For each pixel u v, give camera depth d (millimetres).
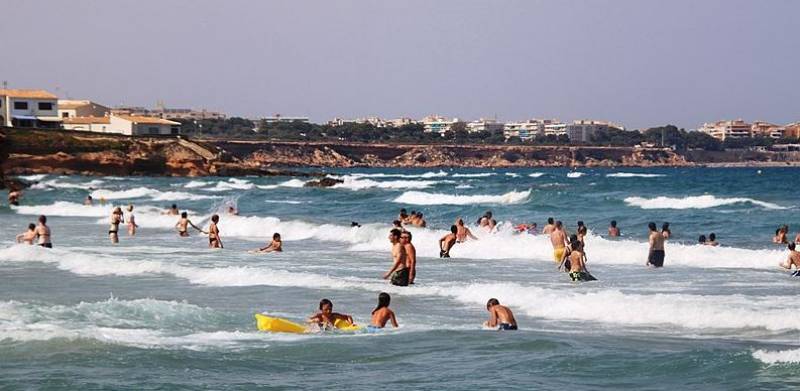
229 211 143875
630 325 53750
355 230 113375
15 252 87562
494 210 169500
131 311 56219
